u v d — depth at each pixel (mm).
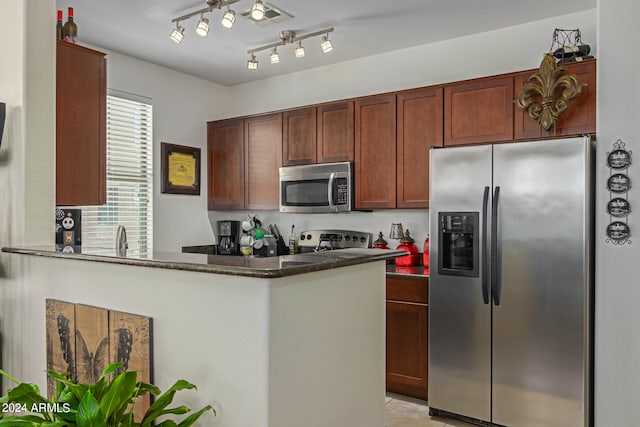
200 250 4465
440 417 2891
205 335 1470
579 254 2412
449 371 2848
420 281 3051
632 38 2328
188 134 4379
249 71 4301
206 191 4586
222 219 4707
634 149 2316
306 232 4258
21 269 2074
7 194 2125
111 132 3711
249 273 1295
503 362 2645
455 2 2893
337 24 3219
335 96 4113
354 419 1686
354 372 1688
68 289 1889
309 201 3857
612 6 2383
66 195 2330
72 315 1850
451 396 2838
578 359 2412
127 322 1662
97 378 1754
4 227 2139
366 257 1645
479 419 2734
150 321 1605
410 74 3727
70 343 1856
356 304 1703
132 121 3883
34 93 2082
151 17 3059
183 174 4309
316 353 1508
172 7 2902
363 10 2994
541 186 2525
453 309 2832
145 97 3971
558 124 2844
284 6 2918
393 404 3086
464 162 2797
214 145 4531
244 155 4316
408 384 3109
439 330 2889
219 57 3891
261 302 1342
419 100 3387
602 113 2406
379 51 3803
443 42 3578
